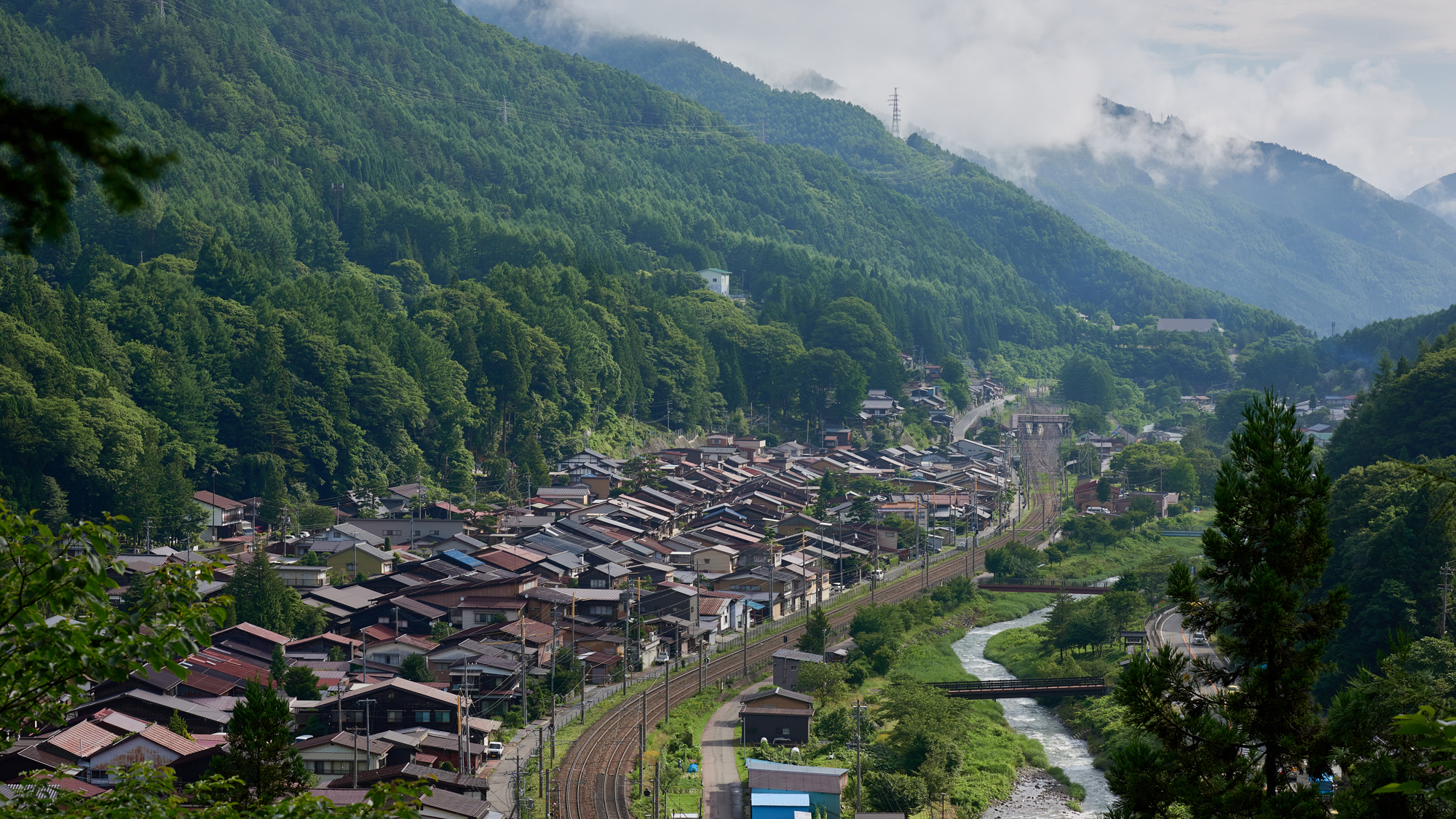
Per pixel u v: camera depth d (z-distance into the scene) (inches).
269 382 4488.2
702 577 3843.5
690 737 2481.5
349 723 2251.5
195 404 4234.7
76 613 486.9
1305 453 767.1
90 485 3604.8
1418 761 649.0
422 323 5748.0
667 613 3331.7
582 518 4360.2
